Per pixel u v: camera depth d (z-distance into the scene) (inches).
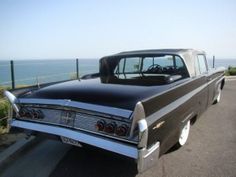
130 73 174.1
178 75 147.1
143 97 101.3
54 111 113.8
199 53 180.4
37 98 118.5
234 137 173.6
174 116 118.0
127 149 91.6
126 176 120.1
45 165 130.6
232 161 135.9
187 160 136.6
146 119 92.8
